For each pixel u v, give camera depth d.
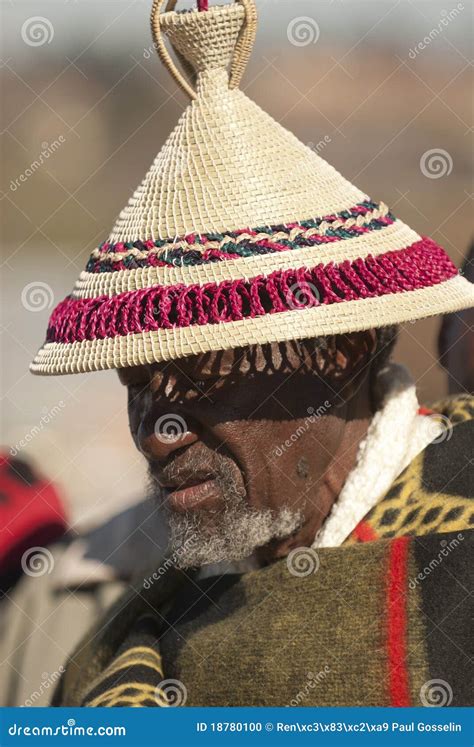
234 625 1.63
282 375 1.54
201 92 1.55
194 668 1.64
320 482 1.61
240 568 1.82
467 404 1.73
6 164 6.15
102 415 3.59
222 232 1.44
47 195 6.13
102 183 6.05
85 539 2.36
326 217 1.47
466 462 1.59
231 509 1.56
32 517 2.48
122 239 1.50
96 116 6.07
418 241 1.56
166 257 1.44
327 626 1.51
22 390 3.90
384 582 1.49
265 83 5.09
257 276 1.41
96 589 2.30
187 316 1.40
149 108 6.05
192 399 1.51
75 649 1.97
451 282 1.54
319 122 5.07
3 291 5.07
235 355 1.50
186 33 1.53
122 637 1.83
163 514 1.65
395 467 1.62
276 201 1.46
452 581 1.45
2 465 2.64
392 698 1.44
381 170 4.89
